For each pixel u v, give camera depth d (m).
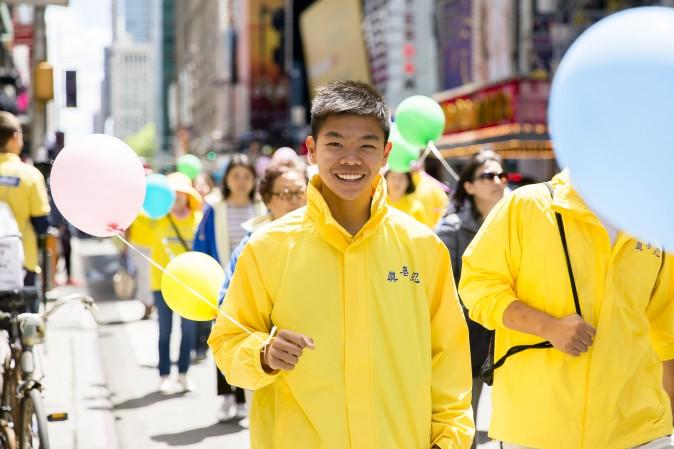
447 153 25.81
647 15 2.59
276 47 81.94
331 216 2.89
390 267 2.94
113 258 23.92
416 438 2.93
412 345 2.93
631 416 3.56
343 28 46.84
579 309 3.54
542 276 3.60
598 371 3.52
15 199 7.29
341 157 2.87
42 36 13.81
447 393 3.00
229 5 88.56
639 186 2.52
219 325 3.01
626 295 3.57
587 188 2.63
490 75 24.86
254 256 2.96
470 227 5.54
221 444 7.04
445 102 26.48
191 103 130.62
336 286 2.90
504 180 5.49
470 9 26.81
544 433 3.57
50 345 10.45
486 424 7.17
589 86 2.55
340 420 2.85
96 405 7.95
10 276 5.32
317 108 2.92
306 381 2.87
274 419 2.96
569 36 21.91
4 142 7.36
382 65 38.28
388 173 8.19
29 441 5.13
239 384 2.90
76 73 10.78
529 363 3.63
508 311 3.60
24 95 33.47
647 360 3.63
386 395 2.88
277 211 5.86
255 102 81.56
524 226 3.64
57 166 3.44
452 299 3.05
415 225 3.04
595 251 3.56
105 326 12.30
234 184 7.86
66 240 16.75
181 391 8.77
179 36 152.00
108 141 3.48
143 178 3.51
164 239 9.02
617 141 2.50
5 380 5.57
